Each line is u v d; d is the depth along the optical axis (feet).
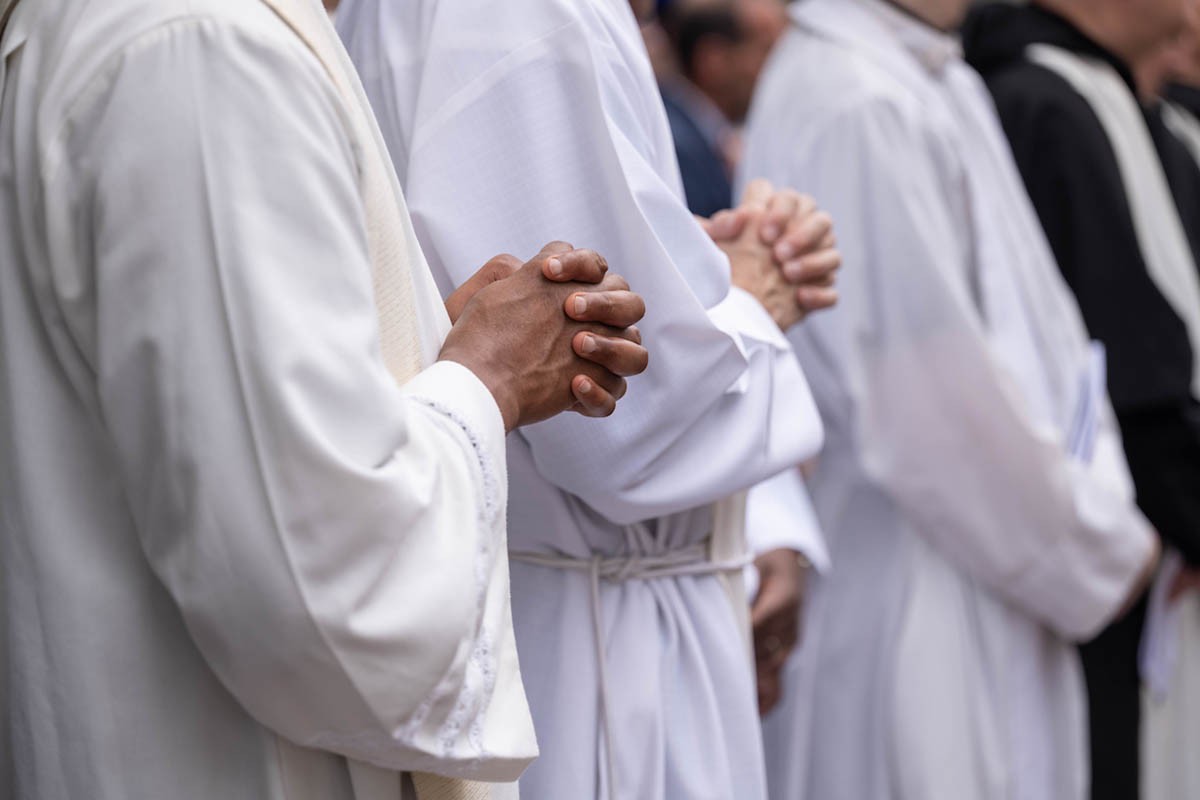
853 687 32.83
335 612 13.25
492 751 14.69
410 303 15.56
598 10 19.62
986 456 31.53
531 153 18.99
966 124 34.09
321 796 14.85
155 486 13.47
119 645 14.28
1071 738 33.55
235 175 13.47
